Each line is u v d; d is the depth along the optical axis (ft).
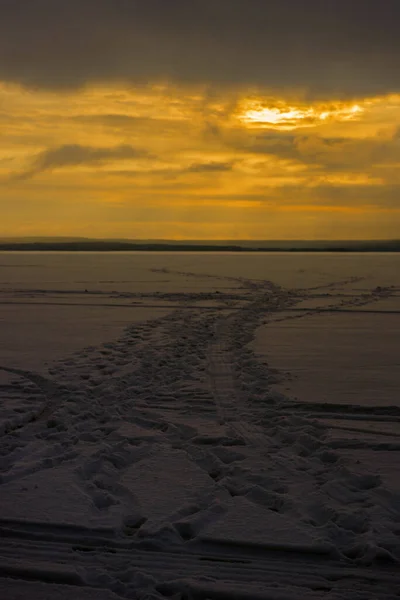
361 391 25.58
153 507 14.46
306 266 144.97
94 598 10.68
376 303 61.57
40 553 12.32
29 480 15.87
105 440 19.80
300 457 17.99
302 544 12.48
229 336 40.93
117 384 26.78
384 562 11.99
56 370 29.37
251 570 11.76
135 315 52.24
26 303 62.34
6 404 23.79
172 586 11.12
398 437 19.85
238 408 23.66
